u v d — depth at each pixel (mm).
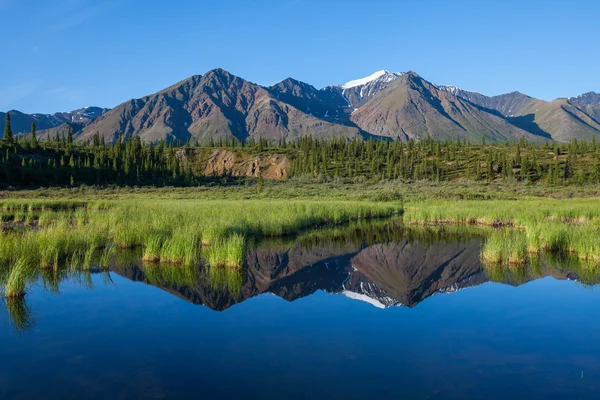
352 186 87562
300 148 147875
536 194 64438
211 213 27938
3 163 80125
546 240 19516
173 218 23578
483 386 6371
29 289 12102
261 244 21812
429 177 101438
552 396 6043
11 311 10141
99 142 140000
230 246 15406
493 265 16422
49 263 14586
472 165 109812
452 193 62250
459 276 14586
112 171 95938
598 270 15352
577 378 6633
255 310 10391
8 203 38156
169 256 15781
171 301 11094
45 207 37531
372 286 13078
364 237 24938
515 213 31672
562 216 31250
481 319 9672
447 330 8914
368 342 8164
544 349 7855
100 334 8617
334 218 32625
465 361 7289
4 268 13391
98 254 17000
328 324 9281
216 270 14781
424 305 10938
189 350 7781
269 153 135000
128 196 62812
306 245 21703
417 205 45406
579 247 17469
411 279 14164
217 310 10328
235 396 6039
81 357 7422
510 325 9242
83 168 93062
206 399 5980
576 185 80688
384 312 10242
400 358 7434
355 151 133000
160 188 83375
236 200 51156
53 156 102750
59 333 8680
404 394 6137
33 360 7328
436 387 6328
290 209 32469
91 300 11078
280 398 6004
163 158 120750
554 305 10914
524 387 6332
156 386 6348
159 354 7594
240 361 7289
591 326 9164
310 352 7707
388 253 19531
